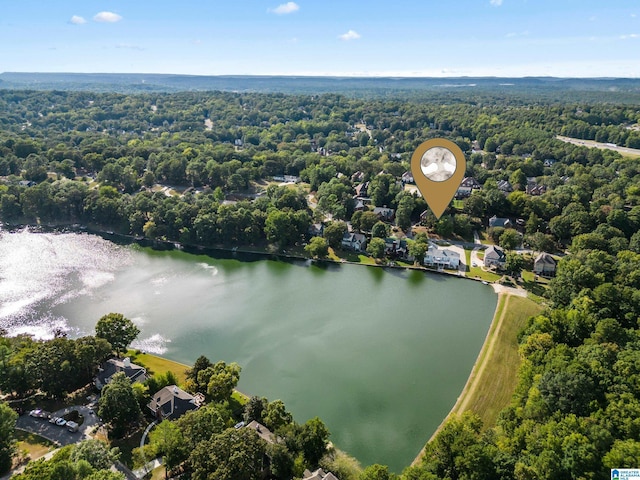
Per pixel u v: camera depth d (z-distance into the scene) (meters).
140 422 72.75
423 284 135.38
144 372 82.88
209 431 63.16
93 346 81.69
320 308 120.00
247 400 80.94
